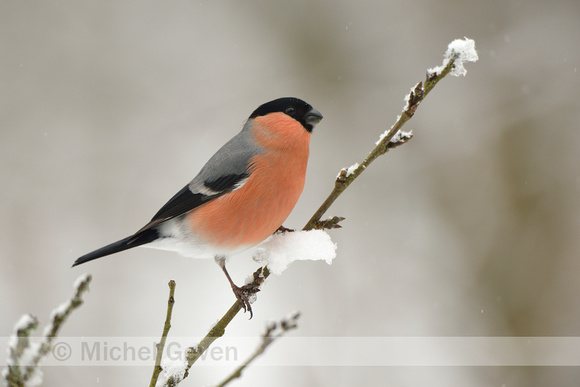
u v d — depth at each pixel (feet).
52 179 43.24
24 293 37.83
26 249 39.99
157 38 49.24
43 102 46.29
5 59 47.14
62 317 10.32
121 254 39.60
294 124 22.24
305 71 47.80
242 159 21.99
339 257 39.96
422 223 42.27
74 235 40.93
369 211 42.68
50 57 47.65
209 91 47.52
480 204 42.88
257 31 49.29
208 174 22.34
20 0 48.57
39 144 44.91
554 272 40.27
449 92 47.03
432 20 48.85
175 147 45.03
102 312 36.37
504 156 44.16
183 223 22.44
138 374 32.58
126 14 49.80
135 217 41.88
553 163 43.47
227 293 37.04
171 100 47.21
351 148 45.24
